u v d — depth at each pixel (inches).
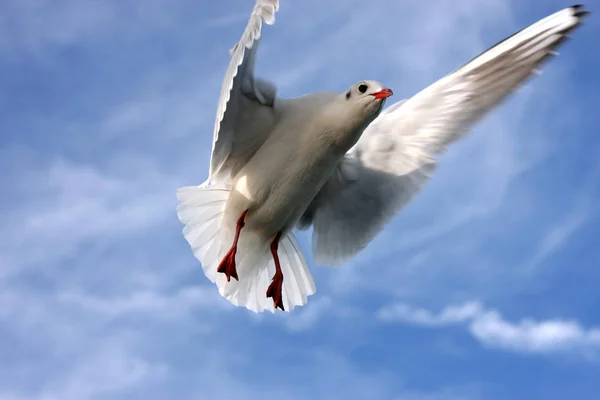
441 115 111.0
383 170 112.3
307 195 109.3
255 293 113.3
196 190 111.1
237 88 106.1
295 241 114.4
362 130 108.0
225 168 110.0
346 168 112.9
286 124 108.0
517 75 109.3
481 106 110.0
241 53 100.7
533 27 109.0
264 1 100.3
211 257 111.4
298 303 113.9
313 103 108.6
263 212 109.5
